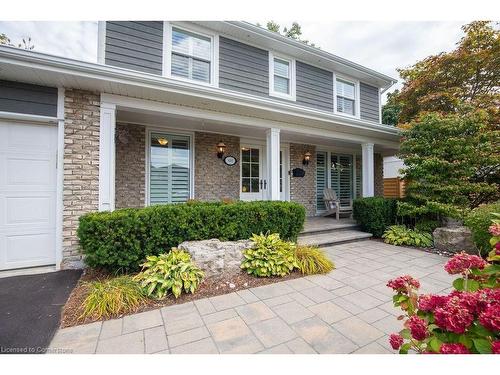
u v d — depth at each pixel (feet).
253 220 14.06
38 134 11.93
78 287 9.79
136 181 18.31
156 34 16.66
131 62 15.81
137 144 18.43
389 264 13.41
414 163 18.75
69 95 12.10
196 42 18.44
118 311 8.00
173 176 19.86
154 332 7.11
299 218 15.60
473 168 16.71
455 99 27.84
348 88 26.35
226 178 21.79
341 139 21.83
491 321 3.51
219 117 15.89
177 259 10.25
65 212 11.93
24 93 11.47
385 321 7.71
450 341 4.01
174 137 19.99
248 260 11.68
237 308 8.54
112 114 12.88
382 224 19.61
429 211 17.74
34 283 10.30
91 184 12.37
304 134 20.06
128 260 10.84
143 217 11.16
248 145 23.44
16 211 11.60
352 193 30.94
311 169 27.48
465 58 27.91
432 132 17.99
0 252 11.36
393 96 42.42
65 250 11.92
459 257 4.76
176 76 17.61
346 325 7.48
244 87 20.06
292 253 12.37
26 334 6.93
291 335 6.97
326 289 10.14
